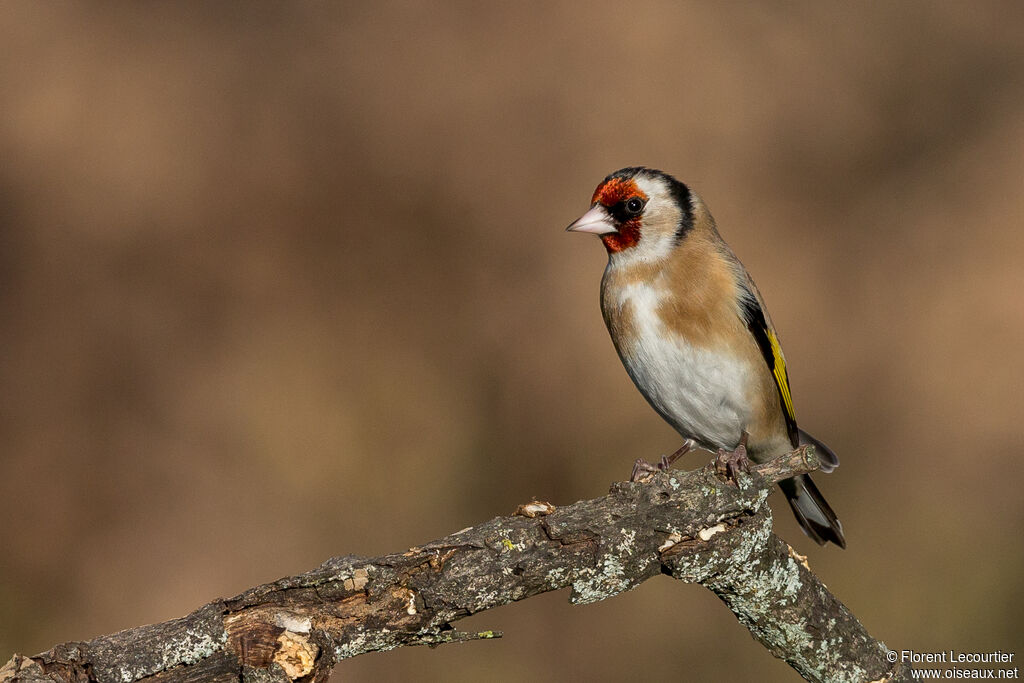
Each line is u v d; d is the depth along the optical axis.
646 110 13.58
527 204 13.14
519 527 4.66
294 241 12.97
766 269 13.14
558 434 11.95
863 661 5.44
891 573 11.11
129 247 12.79
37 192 12.91
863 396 12.52
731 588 5.16
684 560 4.90
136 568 11.00
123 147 13.12
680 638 10.33
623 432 11.80
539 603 10.48
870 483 11.92
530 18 13.93
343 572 4.29
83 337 12.24
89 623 10.71
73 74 13.32
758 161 13.70
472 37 13.93
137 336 12.34
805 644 5.36
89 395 11.95
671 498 4.90
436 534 11.53
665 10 13.99
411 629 4.41
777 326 12.82
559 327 12.41
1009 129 14.38
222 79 13.63
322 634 4.21
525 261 12.88
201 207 12.99
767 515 5.03
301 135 13.38
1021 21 15.52
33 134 13.06
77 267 12.61
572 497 11.67
